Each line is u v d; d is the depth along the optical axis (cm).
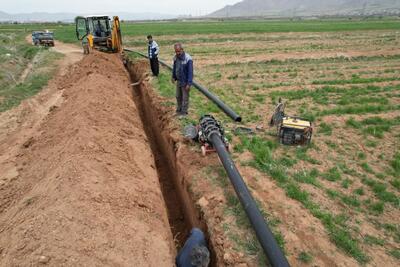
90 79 1395
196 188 723
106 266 468
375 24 7012
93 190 609
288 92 1511
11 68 2312
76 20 2669
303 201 672
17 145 1045
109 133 891
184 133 920
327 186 756
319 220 623
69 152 741
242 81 1783
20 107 1436
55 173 688
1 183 815
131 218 598
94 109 1023
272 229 582
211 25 7781
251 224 568
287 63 2381
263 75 1941
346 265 525
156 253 555
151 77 1641
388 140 1012
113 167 733
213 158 819
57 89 1655
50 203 577
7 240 520
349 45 3344
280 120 1039
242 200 610
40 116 1292
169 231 679
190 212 732
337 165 852
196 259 548
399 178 802
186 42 3919
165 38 4438
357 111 1245
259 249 539
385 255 558
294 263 518
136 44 3756
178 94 1080
